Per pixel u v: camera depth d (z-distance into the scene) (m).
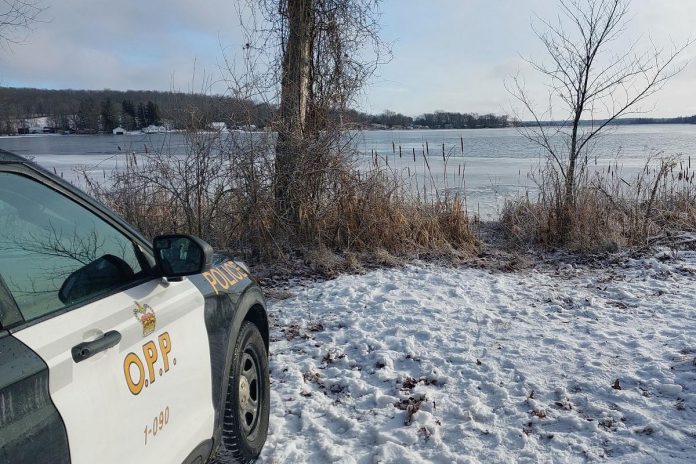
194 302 2.79
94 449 1.85
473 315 6.25
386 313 6.45
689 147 34.41
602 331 5.66
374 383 4.75
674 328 5.67
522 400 4.33
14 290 1.80
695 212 10.37
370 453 3.69
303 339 5.75
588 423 3.92
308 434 3.92
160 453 2.28
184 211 8.59
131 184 8.58
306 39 9.49
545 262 8.89
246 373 3.49
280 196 9.13
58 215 2.16
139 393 2.16
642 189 10.96
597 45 9.73
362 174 9.70
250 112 8.91
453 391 4.53
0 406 1.52
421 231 9.55
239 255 8.69
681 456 3.51
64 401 1.74
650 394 4.32
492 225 11.59
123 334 2.11
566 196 9.77
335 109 9.82
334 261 8.59
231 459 3.20
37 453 1.60
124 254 2.45
